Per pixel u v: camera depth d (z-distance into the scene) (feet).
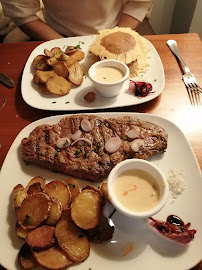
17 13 1.77
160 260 0.75
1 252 0.78
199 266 0.77
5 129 1.16
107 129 1.03
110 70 1.25
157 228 0.79
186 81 1.30
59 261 0.73
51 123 1.11
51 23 1.90
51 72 1.29
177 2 2.43
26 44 1.58
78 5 1.69
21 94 1.30
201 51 1.46
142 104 1.23
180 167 0.95
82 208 0.79
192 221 0.82
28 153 0.97
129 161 0.83
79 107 1.18
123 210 0.74
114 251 0.77
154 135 1.00
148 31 2.22
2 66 1.46
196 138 1.07
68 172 0.95
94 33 1.83
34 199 0.80
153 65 1.36
